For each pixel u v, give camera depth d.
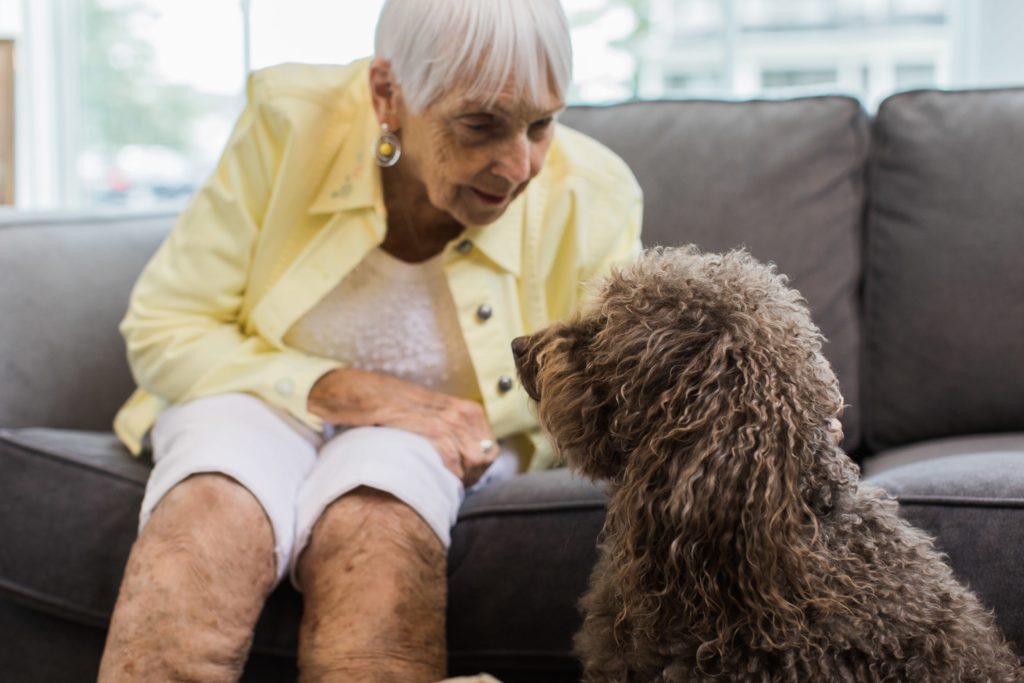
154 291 1.89
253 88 1.91
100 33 3.90
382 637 1.54
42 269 2.24
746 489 1.22
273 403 1.80
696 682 1.31
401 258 1.91
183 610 1.52
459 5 1.59
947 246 2.22
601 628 1.44
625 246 1.98
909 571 1.33
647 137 2.41
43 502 1.87
